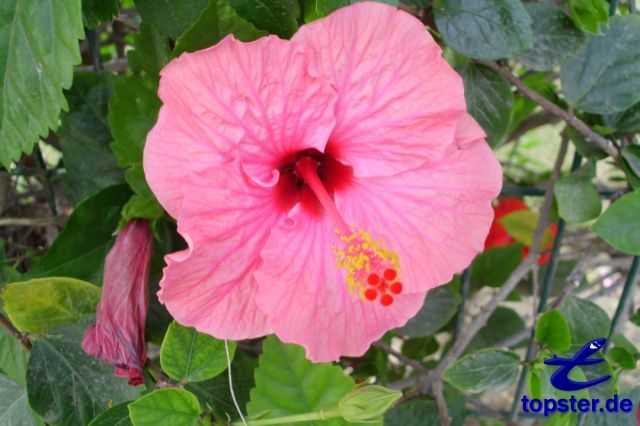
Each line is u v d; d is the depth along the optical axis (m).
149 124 0.43
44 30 0.38
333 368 0.43
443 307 0.54
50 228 0.54
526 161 0.93
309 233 0.40
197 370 0.41
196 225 0.37
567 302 0.49
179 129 0.36
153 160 0.36
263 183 0.38
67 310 0.42
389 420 0.51
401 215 0.40
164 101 0.35
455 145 0.39
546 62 0.45
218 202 0.37
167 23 0.41
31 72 0.38
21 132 0.39
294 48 0.36
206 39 0.39
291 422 0.42
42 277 0.44
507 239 0.69
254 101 0.36
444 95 0.37
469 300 0.65
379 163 0.39
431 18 0.43
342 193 0.41
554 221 0.53
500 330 0.65
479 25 0.42
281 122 0.37
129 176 0.43
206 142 0.36
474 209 0.40
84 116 0.48
